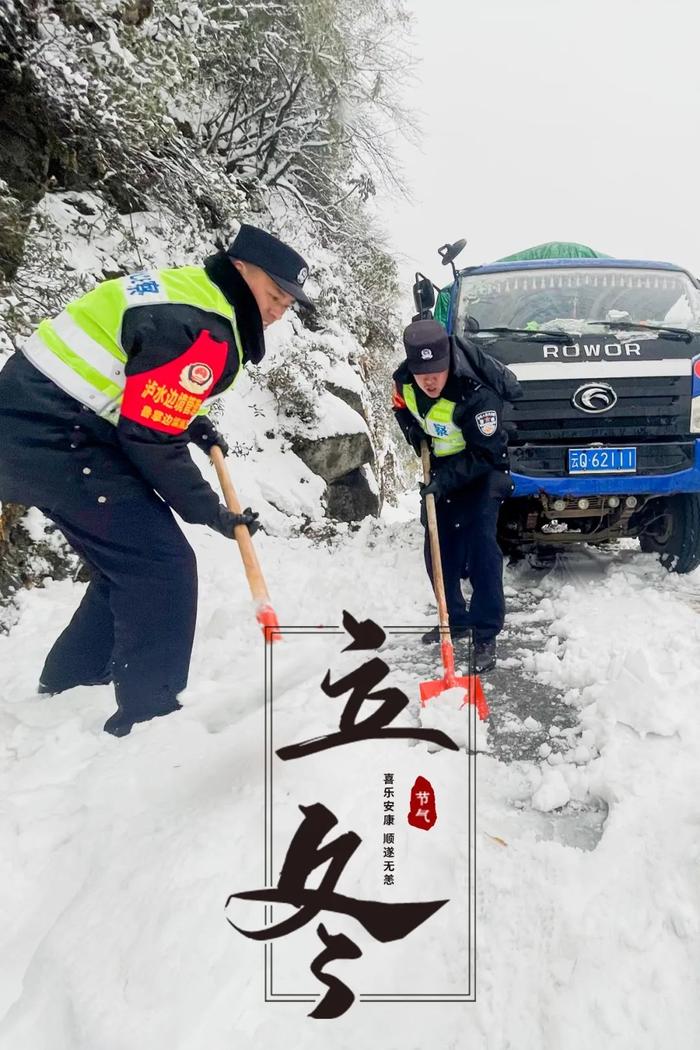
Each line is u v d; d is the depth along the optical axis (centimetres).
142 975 140
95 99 536
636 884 158
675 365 374
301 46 937
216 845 168
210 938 147
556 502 387
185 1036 130
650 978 137
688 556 403
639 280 457
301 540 559
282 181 1120
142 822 186
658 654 270
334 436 776
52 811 194
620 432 372
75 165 597
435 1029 139
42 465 221
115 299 214
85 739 233
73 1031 133
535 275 459
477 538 314
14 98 546
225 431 689
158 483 219
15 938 160
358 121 1195
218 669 302
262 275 217
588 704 258
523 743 237
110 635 266
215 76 912
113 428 226
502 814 198
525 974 146
